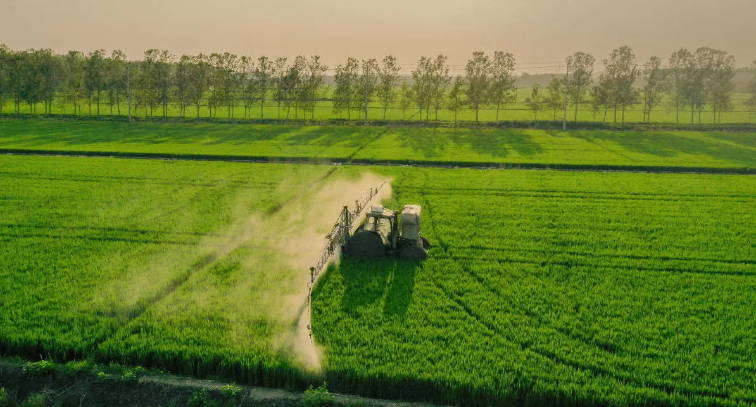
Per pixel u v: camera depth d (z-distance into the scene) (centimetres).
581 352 1365
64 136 6078
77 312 1564
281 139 6159
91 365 1317
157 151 4912
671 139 6544
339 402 1201
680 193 3400
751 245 2322
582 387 1212
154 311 1574
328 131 7094
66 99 9119
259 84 8750
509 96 8512
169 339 1407
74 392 1229
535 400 1209
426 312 1578
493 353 1350
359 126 7794
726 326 1523
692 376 1264
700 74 8594
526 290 1761
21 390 1240
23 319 1495
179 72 8588
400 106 9206
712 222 2695
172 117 8575
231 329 1468
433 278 1875
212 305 1620
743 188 3575
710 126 7994
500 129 7594
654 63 8531
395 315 1562
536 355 1343
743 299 1720
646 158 4916
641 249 2242
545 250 2211
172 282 1819
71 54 9538
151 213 2723
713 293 1769
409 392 1240
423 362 1306
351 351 1352
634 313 1598
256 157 4734
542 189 3491
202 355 1324
